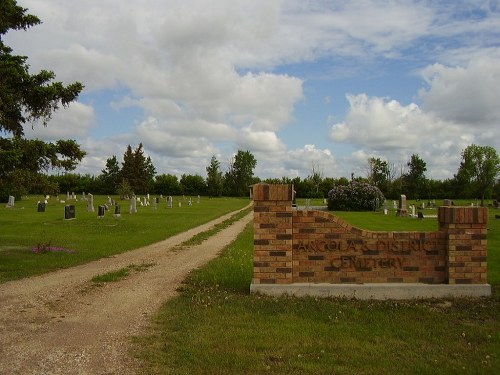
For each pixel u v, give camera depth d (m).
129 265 12.80
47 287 9.88
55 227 23.95
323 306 7.92
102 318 7.49
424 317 7.36
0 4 13.03
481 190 75.06
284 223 8.73
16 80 13.01
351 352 5.82
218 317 7.36
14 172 13.30
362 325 6.96
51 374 5.19
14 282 10.40
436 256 8.77
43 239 18.52
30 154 13.37
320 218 8.77
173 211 41.59
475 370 5.26
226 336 6.41
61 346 6.11
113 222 27.41
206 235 21.11
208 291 9.33
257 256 8.77
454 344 6.16
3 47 13.71
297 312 7.61
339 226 8.77
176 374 5.14
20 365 5.45
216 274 11.04
